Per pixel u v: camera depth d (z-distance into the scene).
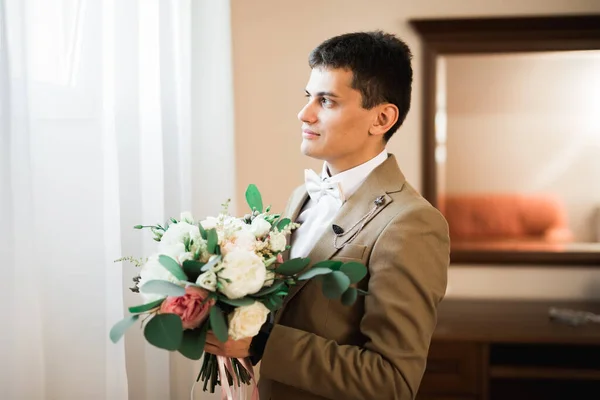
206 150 1.94
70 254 1.42
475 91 2.69
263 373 1.18
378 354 1.15
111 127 1.48
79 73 1.41
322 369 1.15
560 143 2.68
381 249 1.19
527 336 2.27
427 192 2.72
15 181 1.29
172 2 1.73
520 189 2.71
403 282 1.17
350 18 2.71
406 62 1.34
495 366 2.34
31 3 1.35
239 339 1.13
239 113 2.76
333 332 1.22
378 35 1.34
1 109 1.28
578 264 2.71
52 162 1.40
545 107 2.67
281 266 1.12
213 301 1.06
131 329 1.63
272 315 1.33
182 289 1.05
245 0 2.72
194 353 1.04
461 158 2.72
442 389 2.35
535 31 2.63
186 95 1.79
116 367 1.46
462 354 2.33
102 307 1.44
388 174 1.32
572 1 2.65
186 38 1.80
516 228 2.72
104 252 1.45
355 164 1.34
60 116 1.40
